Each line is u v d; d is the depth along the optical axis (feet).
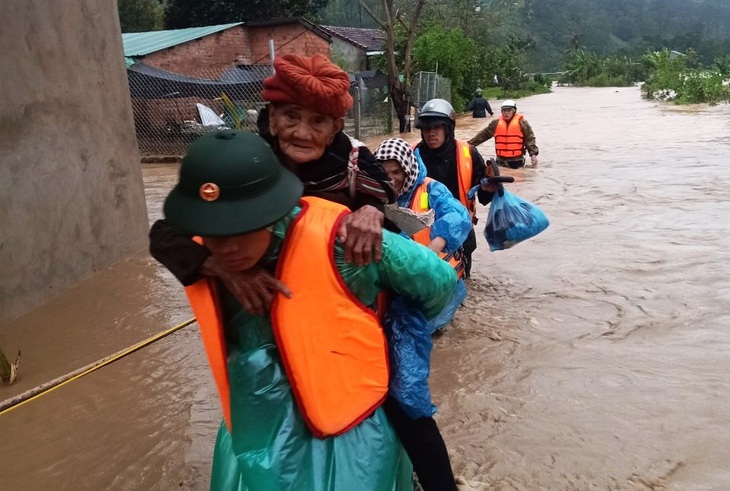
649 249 25.02
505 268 23.67
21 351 17.84
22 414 14.53
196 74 78.54
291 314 7.22
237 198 6.50
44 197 21.35
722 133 61.67
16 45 20.40
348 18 225.76
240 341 7.70
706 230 27.35
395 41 106.83
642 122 77.92
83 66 23.80
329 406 7.40
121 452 13.05
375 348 7.64
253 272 7.20
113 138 25.64
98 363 10.25
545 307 19.84
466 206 19.70
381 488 7.62
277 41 85.05
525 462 12.19
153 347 17.83
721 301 19.60
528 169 44.88
